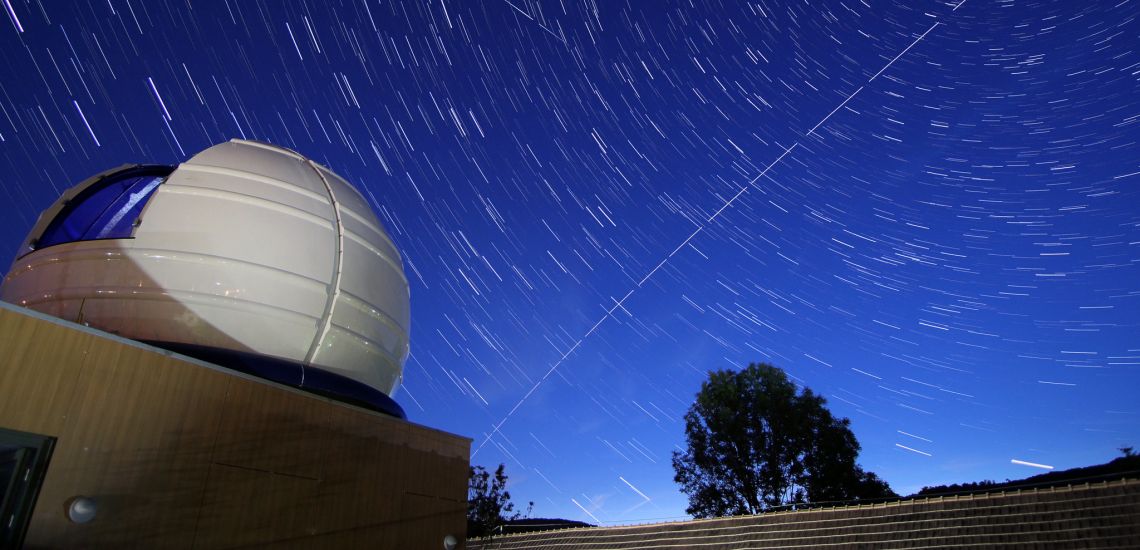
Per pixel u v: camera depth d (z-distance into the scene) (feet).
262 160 32.19
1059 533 39.60
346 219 32.78
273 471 24.03
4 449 17.83
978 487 82.84
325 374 28.86
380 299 32.78
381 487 27.84
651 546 58.54
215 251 27.37
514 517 69.56
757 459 98.58
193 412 22.13
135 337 25.34
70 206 29.89
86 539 18.70
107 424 19.83
